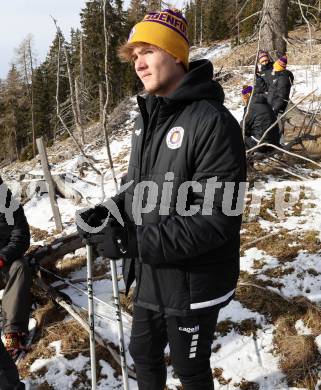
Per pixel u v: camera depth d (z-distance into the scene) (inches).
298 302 130.6
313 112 306.8
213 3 1302.9
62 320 134.0
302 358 113.8
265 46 319.6
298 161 256.2
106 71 159.6
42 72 1578.5
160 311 74.7
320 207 191.8
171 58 70.4
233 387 109.8
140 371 83.3
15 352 122.5
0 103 1744.6
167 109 68.8
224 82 505.4
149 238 67.3
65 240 156.9
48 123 1595.7
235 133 66.0
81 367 117.8
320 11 202.4
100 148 398.6
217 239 66.0
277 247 160.2
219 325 125.8
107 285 149.1
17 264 126.3
